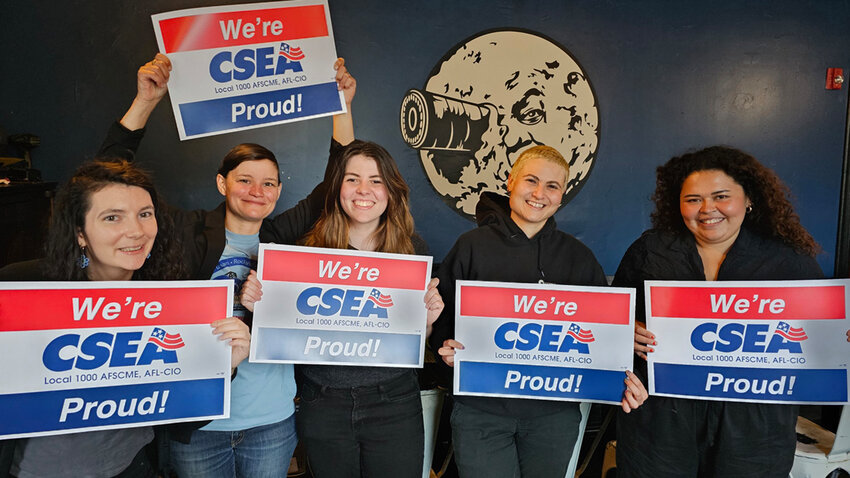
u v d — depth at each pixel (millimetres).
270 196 1896
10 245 2471
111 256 1520
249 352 1743
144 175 1581
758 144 3969
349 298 1813
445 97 3604
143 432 1637
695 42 3844
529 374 1876
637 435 1897
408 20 3510
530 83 3695
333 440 1784
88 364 1550
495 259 1987
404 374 1859
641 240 2014
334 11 3420
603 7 3732
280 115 1955
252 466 1773
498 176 3732
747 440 1817
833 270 4078
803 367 1806
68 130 3199
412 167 3615
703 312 1852
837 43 3949
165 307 1622
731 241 1890
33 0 3102
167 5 3217
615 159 3852
